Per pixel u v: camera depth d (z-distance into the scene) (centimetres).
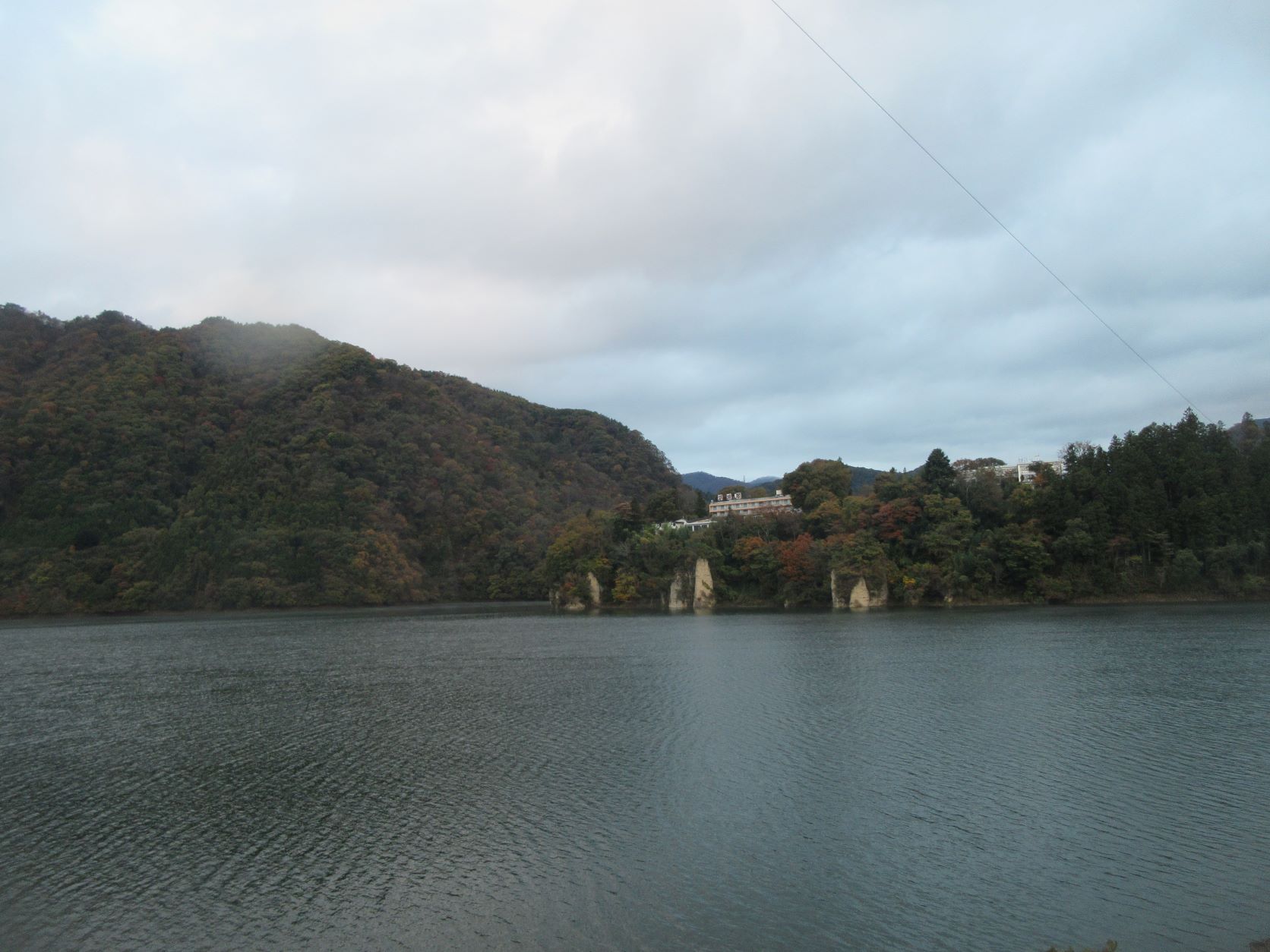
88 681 7406
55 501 18738
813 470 17888
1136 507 13400
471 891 2469
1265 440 14650
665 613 15950
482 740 4422
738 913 2270
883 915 2234
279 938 2230
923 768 3584
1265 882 2353
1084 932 2105
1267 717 4438
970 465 16362
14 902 2512
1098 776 3388
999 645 8019
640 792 3359
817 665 6969
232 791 3625
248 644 10900
